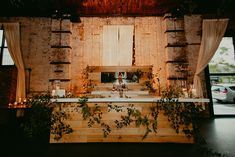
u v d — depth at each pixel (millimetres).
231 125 5633
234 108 8586
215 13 7246
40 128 4109
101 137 4051
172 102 3988
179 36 7305
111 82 7102
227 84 9680
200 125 5660
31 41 7516
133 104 4160
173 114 4039
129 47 7699
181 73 7082
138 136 4035
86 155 3244
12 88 7086
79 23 7785
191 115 4051
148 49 7707
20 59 7223
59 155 3266
